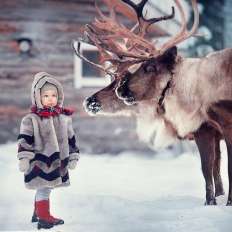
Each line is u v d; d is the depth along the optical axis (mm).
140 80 13812
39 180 11016
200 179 19766
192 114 13461
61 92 11438
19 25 29438
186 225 10664
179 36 14555
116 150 30375
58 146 11250
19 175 19891
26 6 29500
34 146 11078
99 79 30031
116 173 21969
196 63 13602
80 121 29938
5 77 29234
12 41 29359
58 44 29812
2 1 29266
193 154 29141
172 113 13805
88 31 14750
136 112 14336
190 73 13531
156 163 26141
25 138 10930
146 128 14406
